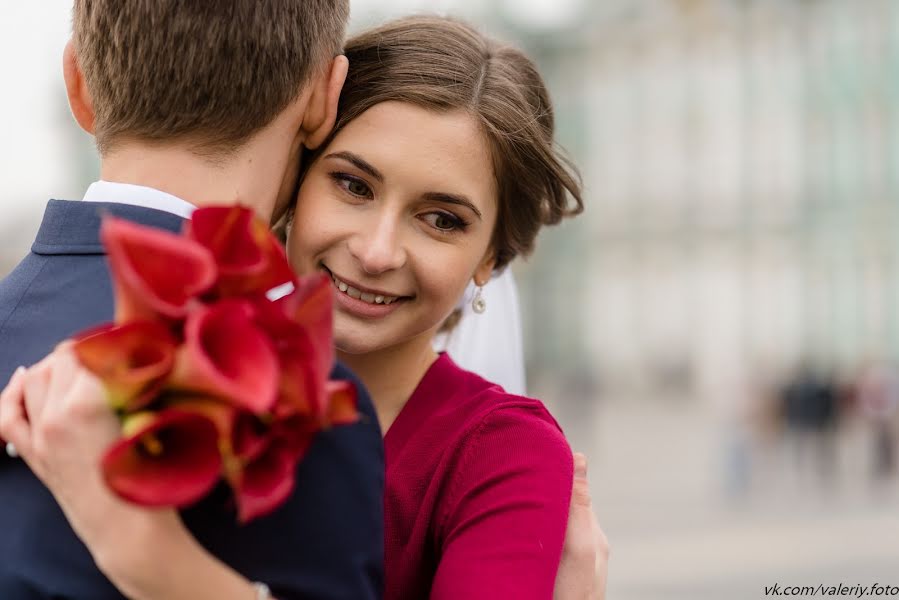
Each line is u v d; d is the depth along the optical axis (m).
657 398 43.84
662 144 44.28
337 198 2.13
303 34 1.81
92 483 1.48
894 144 38.50
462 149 2.16
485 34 2.51
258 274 1.42
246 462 1.37
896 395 22.67
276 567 1.59
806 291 40.50
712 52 42.72
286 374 1.39
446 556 2.02
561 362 45.66
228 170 1.75
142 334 1.35
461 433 2.15
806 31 40.25
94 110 1.78
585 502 2.28
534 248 2.60
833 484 22.72
